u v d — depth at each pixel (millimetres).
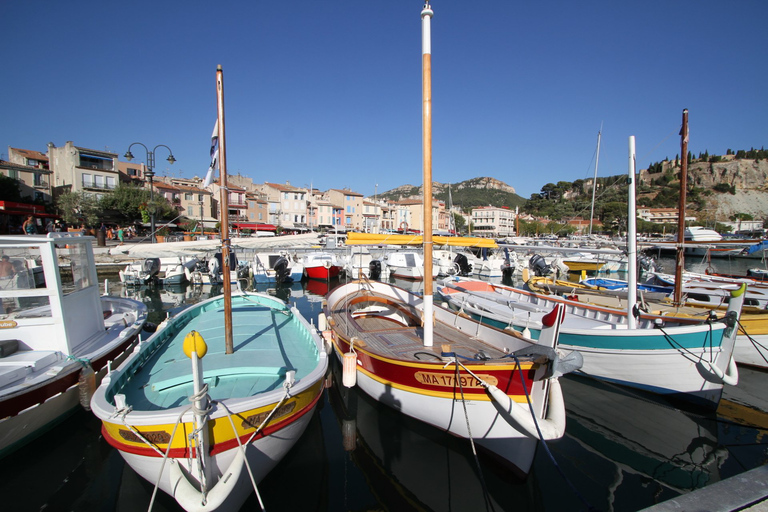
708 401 7777
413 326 9867
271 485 5543
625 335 8422
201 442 4109
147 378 6020
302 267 26203
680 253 12500
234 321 9336
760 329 10016
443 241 15148
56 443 6367
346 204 77438
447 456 6387
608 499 5480
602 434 7207
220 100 6324
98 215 39062
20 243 6430
